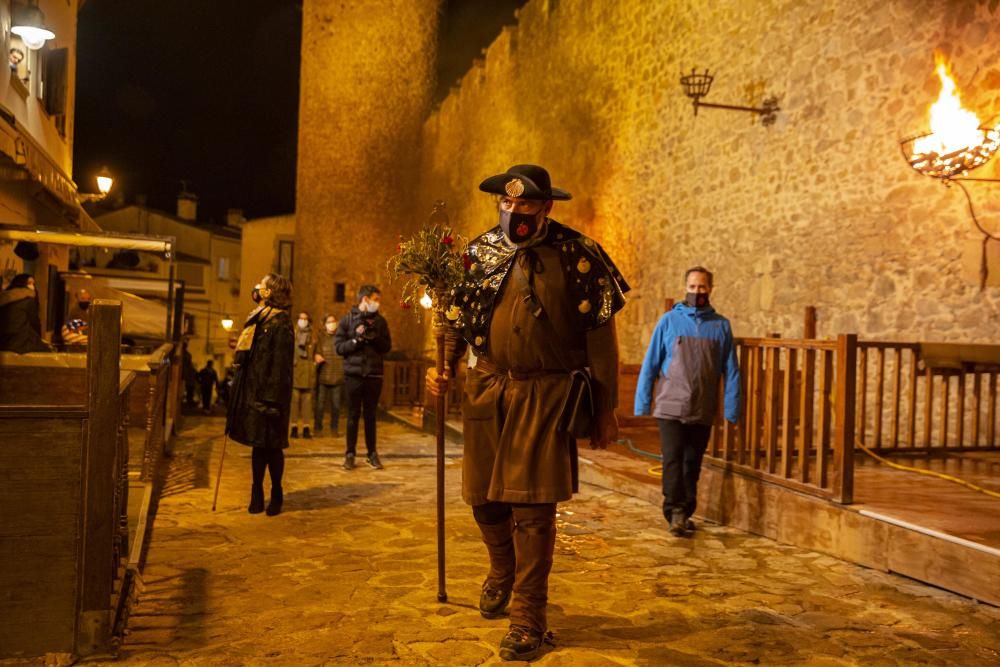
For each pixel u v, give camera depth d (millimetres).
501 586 3270
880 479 5164
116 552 3074
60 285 13227
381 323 7305
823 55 8148
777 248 8781
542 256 3043
